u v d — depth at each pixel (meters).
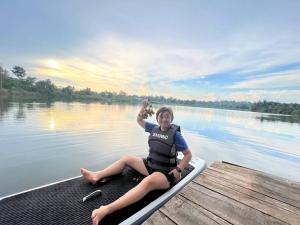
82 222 1.66
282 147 7.75
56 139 5.80
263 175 2.78
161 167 2.38
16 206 1.83
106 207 1.68
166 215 1.75
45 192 2.13
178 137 2.35
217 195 2.17
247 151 6.81
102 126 8.74
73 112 13.80
